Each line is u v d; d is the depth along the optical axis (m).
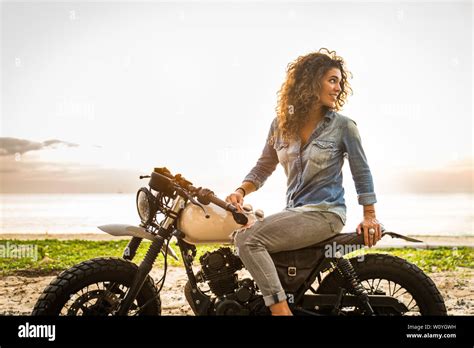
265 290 2.81
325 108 3.16
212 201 2.90
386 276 3.06
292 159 3.08
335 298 2.97
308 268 2.97
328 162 3.01
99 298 3.02
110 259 3.04
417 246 8.98
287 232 2.88
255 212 3.04
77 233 13.83
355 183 3.05
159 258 7.36
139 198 3.10
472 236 11.47
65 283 2.94
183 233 3.03
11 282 6.03
